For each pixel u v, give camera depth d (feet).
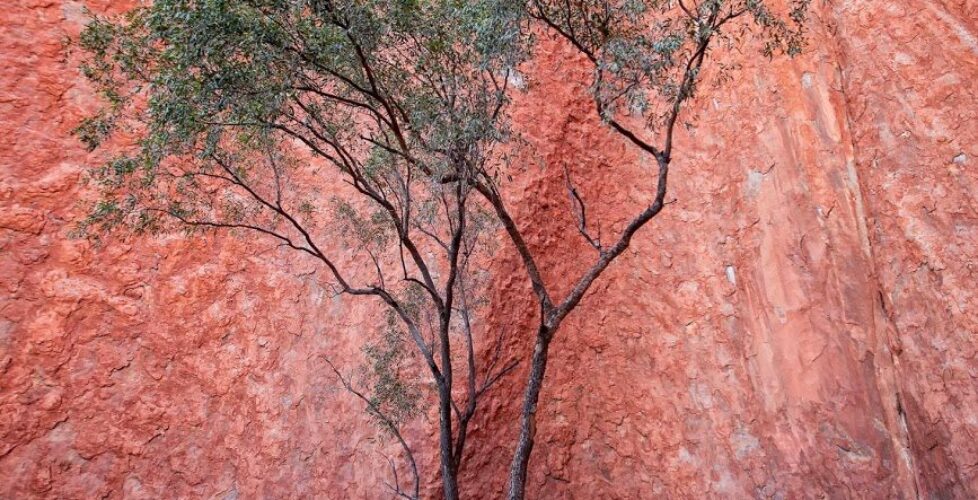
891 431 22.66
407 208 20.77
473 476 27.99
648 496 28.40
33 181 28.55
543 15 17.89
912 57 24.38
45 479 25.53
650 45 16.67
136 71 18.07
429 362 18.99
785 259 26.73
